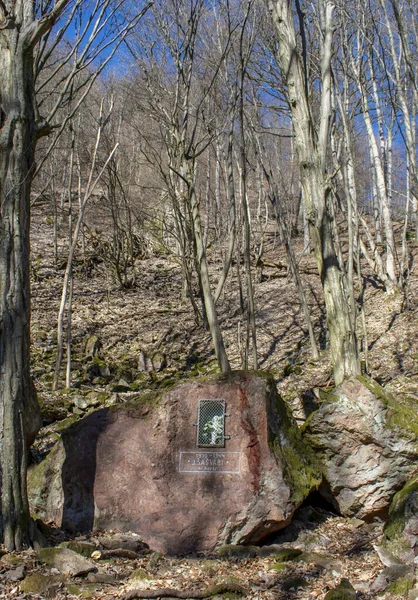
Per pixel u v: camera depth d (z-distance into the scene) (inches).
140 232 747.4
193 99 537.6
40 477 252.2
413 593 176.7
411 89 478.9
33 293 582.9
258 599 186.5
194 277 641.0
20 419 213.3
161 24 445.4
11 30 236.4
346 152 388.2
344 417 254.7
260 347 489.4
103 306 569.6
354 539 235.8
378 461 250.4
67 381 400.8
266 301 589.3
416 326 483.8
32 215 790.5
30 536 211.8
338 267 331.0
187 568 210.2
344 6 416.2
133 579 198.2
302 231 856.9
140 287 632.4
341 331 319.3
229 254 366.0
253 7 435.5
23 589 185.8
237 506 228.5
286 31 361.4
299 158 349.4
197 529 227.5
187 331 522.3
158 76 487.2
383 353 454.0
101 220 765.3
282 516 225.6
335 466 255.6
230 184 378.6
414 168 420.2
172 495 234.8
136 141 644.1
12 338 215.5
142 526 231.6
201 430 240.8
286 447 243.9
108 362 458.3
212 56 487.5
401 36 389.4
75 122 591.5
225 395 243.4
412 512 209.9
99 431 249.1
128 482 239.6
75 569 199.3
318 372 425.7
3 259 220.4
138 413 249.4
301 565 211.0
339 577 200.4
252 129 466.6
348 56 464.8
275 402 249.3
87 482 242.4
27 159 231.1
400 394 366.6
